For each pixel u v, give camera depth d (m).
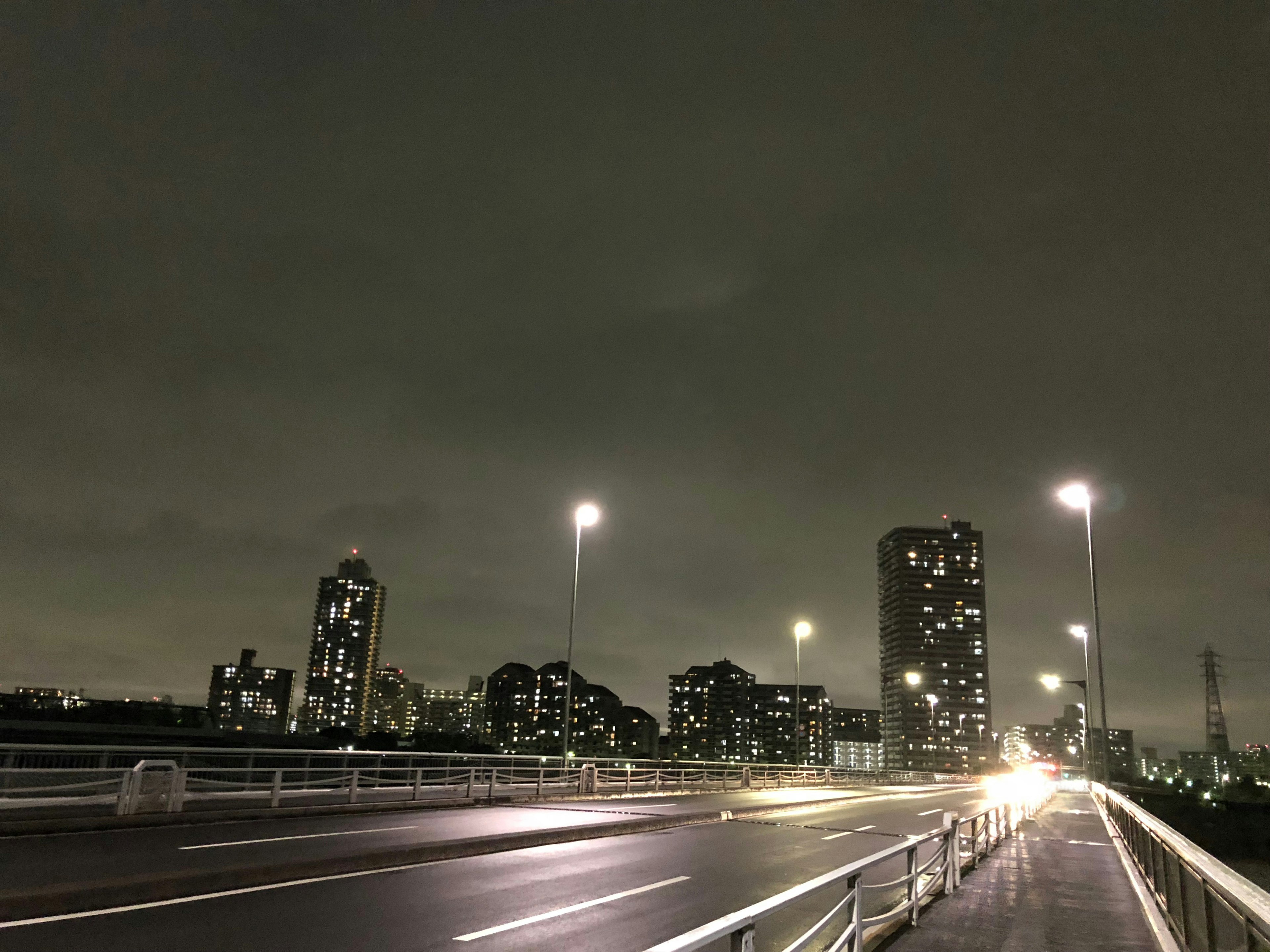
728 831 21.20
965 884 13.61
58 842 13.73
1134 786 88.19
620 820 20.42
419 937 8.65
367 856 12.83
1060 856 17.83
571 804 26.55
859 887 7.48
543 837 16.84
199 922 8.84
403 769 22.69
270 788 20.55
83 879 10.67
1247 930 5.51
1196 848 8.05
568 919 9.79
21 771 14.64
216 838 14.74
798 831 21.88
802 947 5.56
